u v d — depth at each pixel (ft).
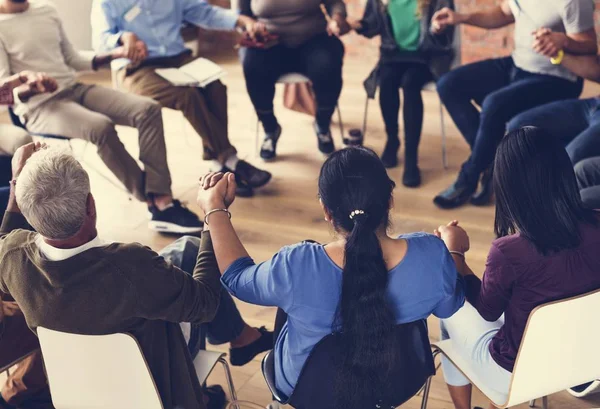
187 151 14.52
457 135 14.53
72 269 5.42
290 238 11.44
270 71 12.98
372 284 5.13
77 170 5.39
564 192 5.56
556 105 10.96
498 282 5.77
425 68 12.56
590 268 5.64
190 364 6.15
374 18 12.77
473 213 11.85
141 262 5.50
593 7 10.75
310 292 5.32
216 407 7.97
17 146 10.36
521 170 5.57
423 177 13.01
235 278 5.64
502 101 11.39
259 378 8.61
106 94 11.60
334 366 5.54
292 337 5.75
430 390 8.28
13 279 5.59
